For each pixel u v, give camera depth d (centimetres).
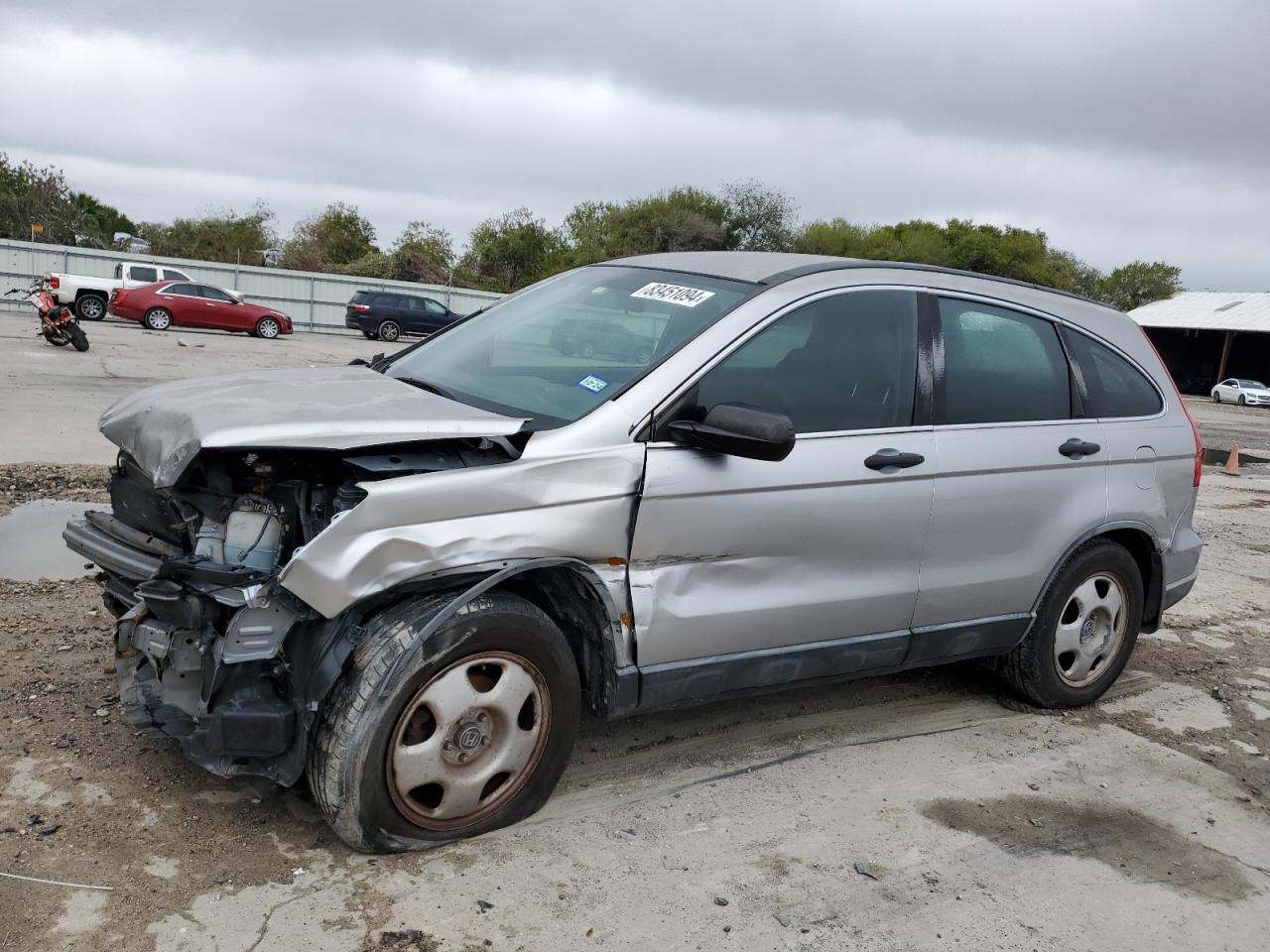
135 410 347
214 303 2988
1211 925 330
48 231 5234
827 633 398
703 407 358
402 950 275
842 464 384
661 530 346
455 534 306
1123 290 9338
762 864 337
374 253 6631
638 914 302
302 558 283
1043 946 309
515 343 406
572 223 6538
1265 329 5928
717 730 441
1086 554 478
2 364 1634
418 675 304
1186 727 498
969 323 442
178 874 299
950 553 425
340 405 333
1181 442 515
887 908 320
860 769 416
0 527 645
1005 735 466
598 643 348
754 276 404
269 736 295
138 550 340
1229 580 818
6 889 284
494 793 335
